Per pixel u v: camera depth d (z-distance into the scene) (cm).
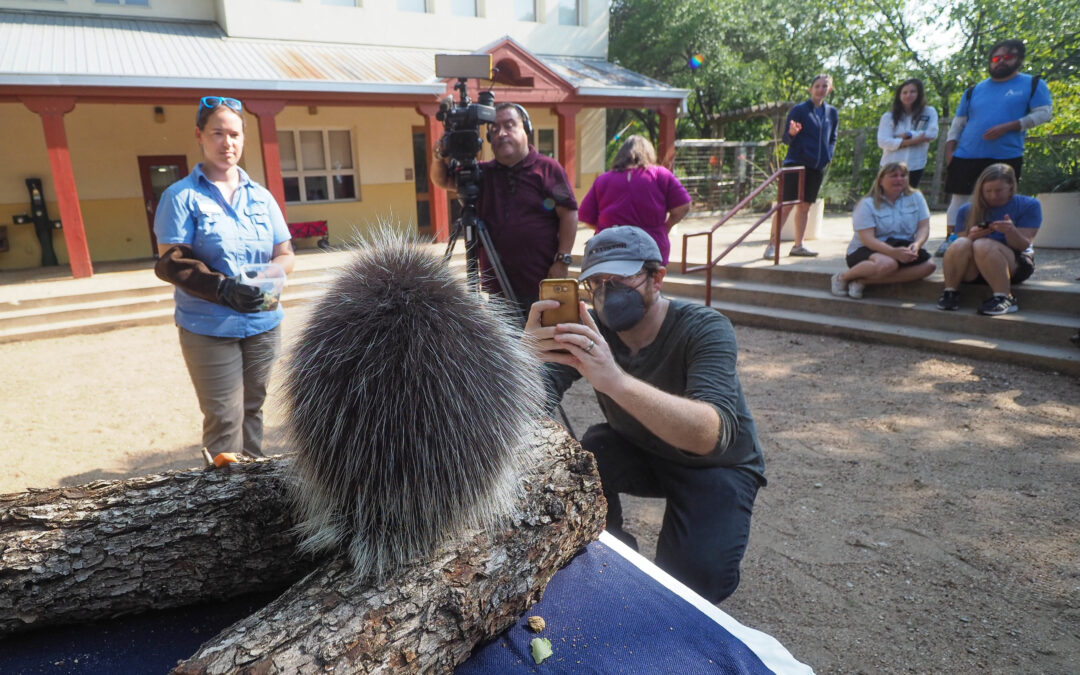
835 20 1984
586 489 133
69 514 119
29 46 927
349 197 1340
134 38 1049
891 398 451
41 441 443
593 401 505
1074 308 498
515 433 111
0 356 653
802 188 707
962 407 426
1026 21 1586
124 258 1166
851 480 345
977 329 521
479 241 324
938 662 221
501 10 1434
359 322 99
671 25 1977
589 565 145
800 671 116
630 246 187
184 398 524
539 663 115
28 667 112
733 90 2048
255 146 1220
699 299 725
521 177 338
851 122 1789
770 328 639
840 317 611
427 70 1174
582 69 1459
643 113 2328
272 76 971
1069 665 217
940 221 1042
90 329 741
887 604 251
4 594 112
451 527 109
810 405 452
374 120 1313
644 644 120
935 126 686
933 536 291
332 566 109
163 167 1179
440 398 99
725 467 203
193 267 245
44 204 1090
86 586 115
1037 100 541
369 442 97
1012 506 310
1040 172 781
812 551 286
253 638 93
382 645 97
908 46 1834
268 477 125
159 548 118
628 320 186
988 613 243
